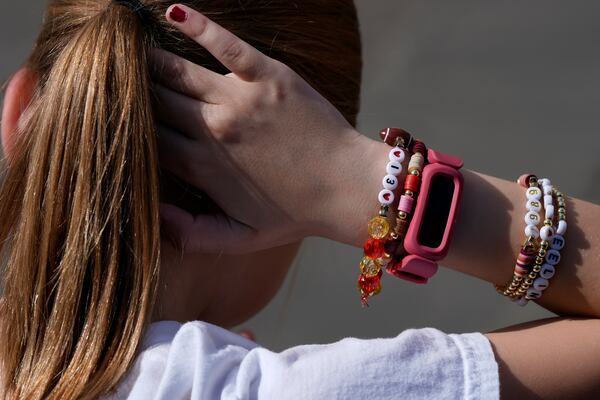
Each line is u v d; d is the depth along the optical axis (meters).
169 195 3.02
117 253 2.66
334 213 2.94
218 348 2.67
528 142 9.48
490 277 3.04
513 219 2.97
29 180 2.76
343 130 2.95
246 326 8.27
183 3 2.94
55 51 2.95
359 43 3.42
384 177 2.91
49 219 2.71
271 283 3.46
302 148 2.91
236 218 2.96
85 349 2.63
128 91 2.68
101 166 2.66
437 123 9.80
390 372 2.52
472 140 9.55
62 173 2.70
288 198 2.93
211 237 2.96
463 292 8.48
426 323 8.24
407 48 10.84
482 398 2.53
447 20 11.14
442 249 2.88
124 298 2.69
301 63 3.12
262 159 2.90
